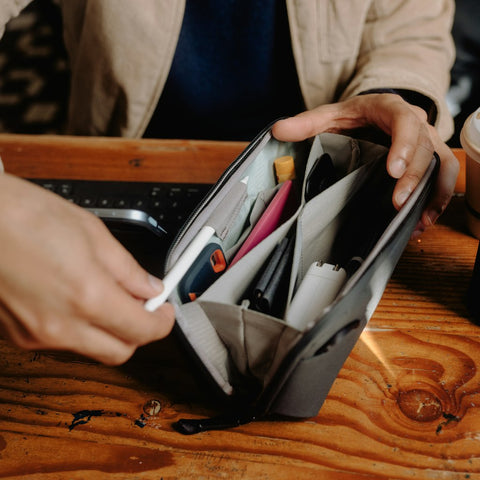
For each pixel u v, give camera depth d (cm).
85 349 30
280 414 37
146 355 45
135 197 59
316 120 49
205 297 34
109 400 42
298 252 37
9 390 43
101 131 95
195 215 38
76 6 89
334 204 42
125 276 30
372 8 84
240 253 39
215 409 41
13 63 174
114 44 81
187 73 95
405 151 41
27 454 38
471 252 53
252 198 46
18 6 77
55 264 26
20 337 30
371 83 73
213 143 71
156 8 79
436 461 37
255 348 34
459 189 61
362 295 32
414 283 50
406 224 36
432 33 81
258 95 99
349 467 37
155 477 37
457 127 99
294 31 82
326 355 32
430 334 45
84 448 39
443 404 40
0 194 27
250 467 37
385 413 40
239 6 88
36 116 158
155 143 72
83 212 30
